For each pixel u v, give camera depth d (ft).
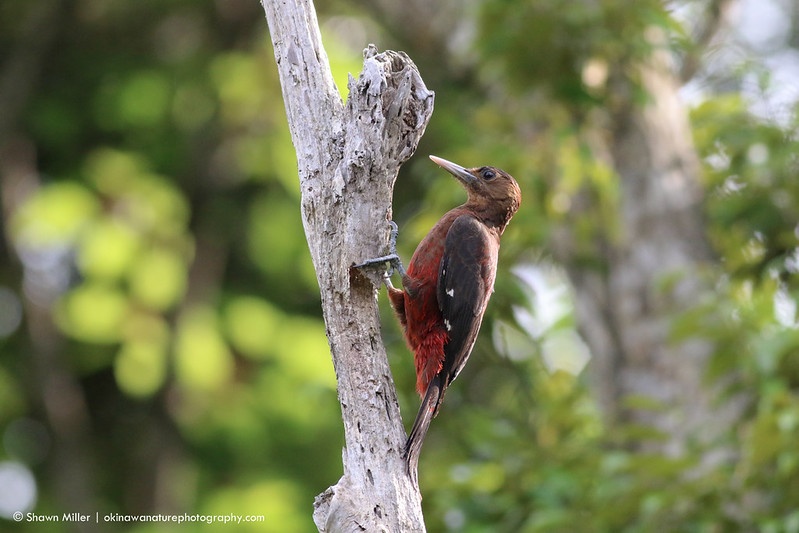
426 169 40.19
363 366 21.27
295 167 46.24
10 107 48.96
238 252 49.42
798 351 29.50
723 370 31.04
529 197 38.47
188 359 43.60
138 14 52.03
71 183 45.03
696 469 30.25
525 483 32.40
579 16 35.40
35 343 47.78
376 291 21.68
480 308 27.66
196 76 49.29
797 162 35.60
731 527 28.60
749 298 35.91
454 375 27.27
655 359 37.65
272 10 21.91
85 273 43.24
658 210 39.17
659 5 37.04
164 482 47.44
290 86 21.80
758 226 36.70
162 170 48.57
